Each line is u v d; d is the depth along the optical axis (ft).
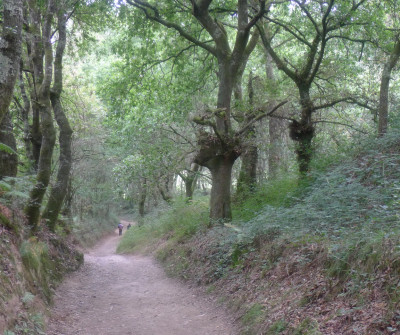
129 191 94.27
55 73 44.06
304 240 24.54
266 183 50.21
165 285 38.45
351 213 25.34
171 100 58.49
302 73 45.91
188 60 58.70
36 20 42.52
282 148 56.54
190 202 65.67
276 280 23.95
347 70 50.70
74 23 57.88
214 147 41.88
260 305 22.34
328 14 40.29
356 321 15.33
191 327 24.07
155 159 53.16
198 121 40.01
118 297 33.40
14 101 52.03
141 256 67.41
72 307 28.63
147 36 54.60
